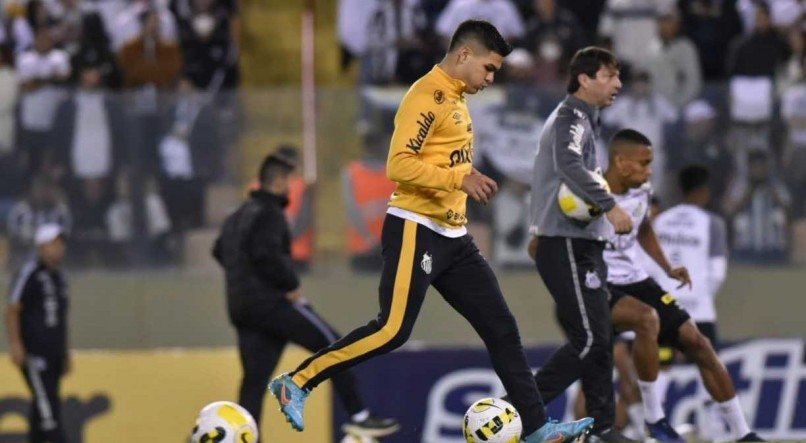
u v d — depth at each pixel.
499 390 43.06
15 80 49.25
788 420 44.16
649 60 51.69
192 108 47.22
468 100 46.59
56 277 41.16
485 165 46.62
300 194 47.09
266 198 35.16
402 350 42.88
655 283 30.30
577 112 26.91
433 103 23.81
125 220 47.25
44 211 46.81
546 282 27.28
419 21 53.56
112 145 47.00
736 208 47.22
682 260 38.28
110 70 51.88
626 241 30.16
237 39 54.94
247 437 26.19
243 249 34.97
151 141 47.12
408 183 23.58
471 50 23.95
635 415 37.59
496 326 25.09
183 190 47.25
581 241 27.00
